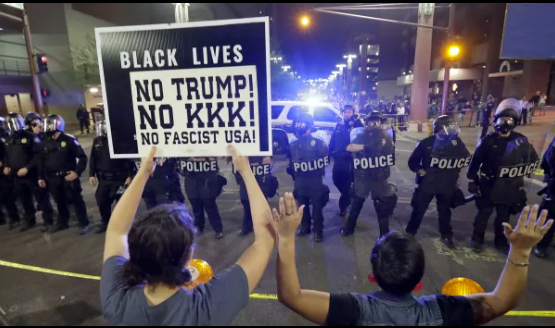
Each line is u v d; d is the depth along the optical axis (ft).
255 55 5.33
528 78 89.20
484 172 14.06
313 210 15.69
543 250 13.93
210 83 5.51
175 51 5.47
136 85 5.65
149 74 5.59
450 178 14.24
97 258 14.61
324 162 15.23
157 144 5.82
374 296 4.64
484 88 106.42
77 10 87.51
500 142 13.47
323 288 12.00
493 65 104.63
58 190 16.97
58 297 11.67
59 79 87.25
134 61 5.58
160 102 5.67
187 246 4.11
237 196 23.72
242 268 4.35
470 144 41.50
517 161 13.33
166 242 3.90
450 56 42.37
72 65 85.20
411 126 61.87
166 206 4.47
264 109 5.48
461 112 64.49
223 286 4.12
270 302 11.09
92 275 13.17
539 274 12.71
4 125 19.06
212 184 15.72
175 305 3.89
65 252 15.24
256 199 5.09
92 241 16.37
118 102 5.75
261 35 5.27
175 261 3.98
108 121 5.84
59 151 16.56
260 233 4.83
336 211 20.12
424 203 14.70
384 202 14.35
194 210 16.69
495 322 9.91
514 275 4.50
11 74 79.51
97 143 16.24
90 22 91.20
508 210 14.32
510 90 97.14
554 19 9.07
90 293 11.90
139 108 5.73
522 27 9.25
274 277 12.63
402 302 4.47
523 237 4.37
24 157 17.12
